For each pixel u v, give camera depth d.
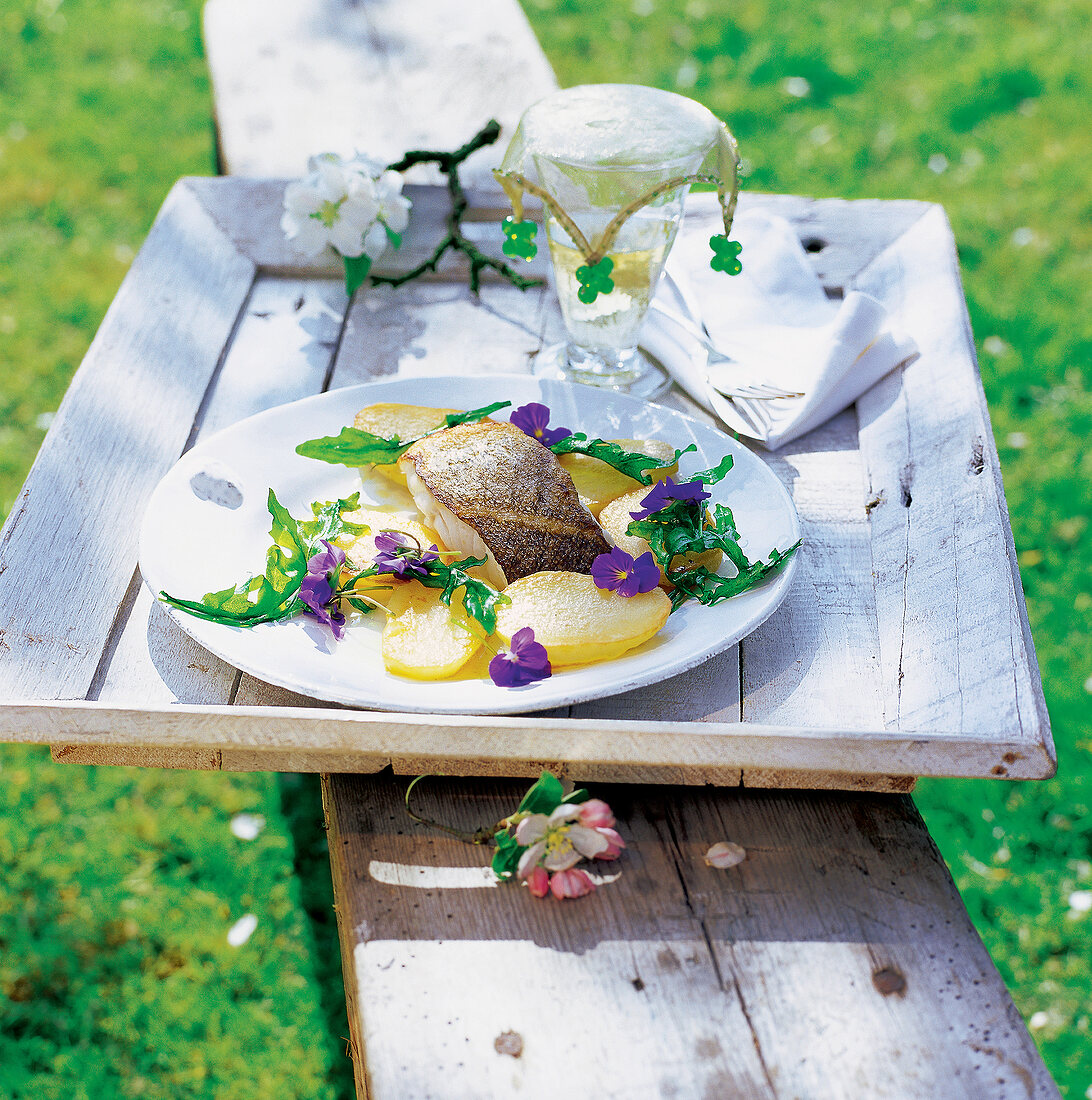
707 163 1.06
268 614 0.85
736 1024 0.70
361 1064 0.84
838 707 0.85
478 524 0.89
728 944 0.75
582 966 0.73
